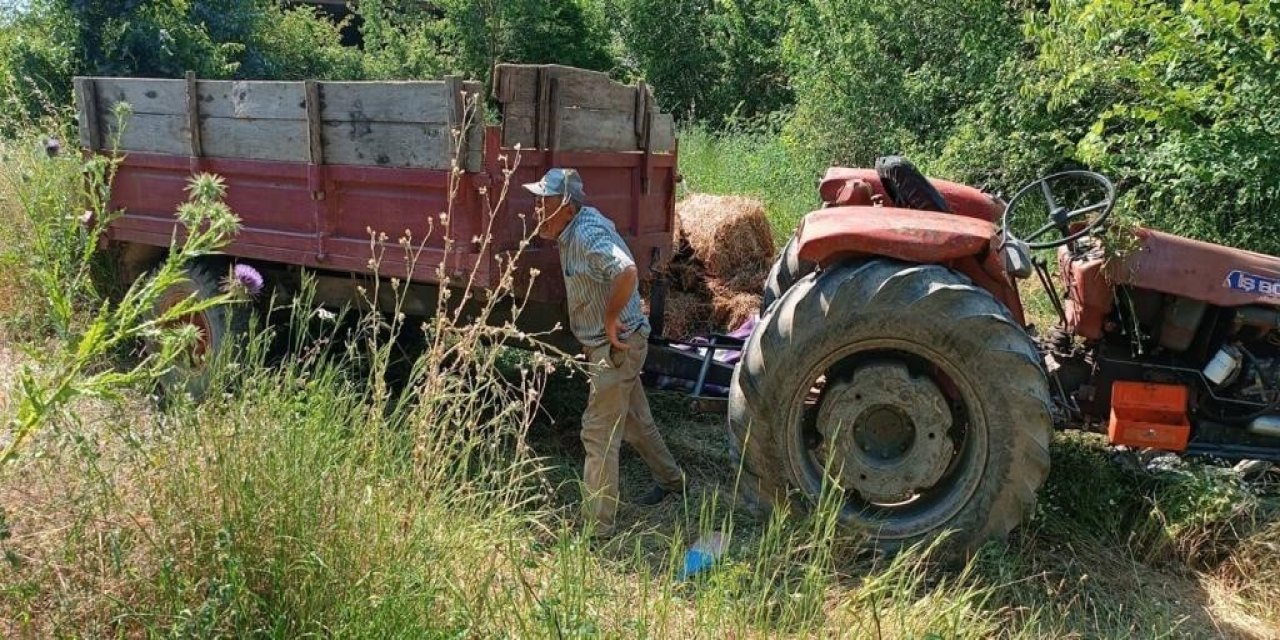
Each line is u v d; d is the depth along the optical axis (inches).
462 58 706.8
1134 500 154.4
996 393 135.6
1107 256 149.1
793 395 141.7
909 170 168.6
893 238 139.9
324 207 173.2
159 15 478.0
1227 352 149.3
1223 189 263.9
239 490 99.4
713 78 758.5
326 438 108.7
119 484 107.4
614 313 143.2
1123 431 149.7
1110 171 279.1
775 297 186.9
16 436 87.7
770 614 113.9
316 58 613.0
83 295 204.8
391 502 107.7
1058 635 123.3
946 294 135.7
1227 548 143.8
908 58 456.1
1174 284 147.4
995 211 192.5
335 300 189.0
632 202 192.4
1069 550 145.9
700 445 189.2
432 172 157.3
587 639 97.4
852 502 147.5
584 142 172.6
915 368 144.0
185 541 100.0
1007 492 137.1
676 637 111.6
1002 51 399.9
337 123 168.1
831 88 463.8
